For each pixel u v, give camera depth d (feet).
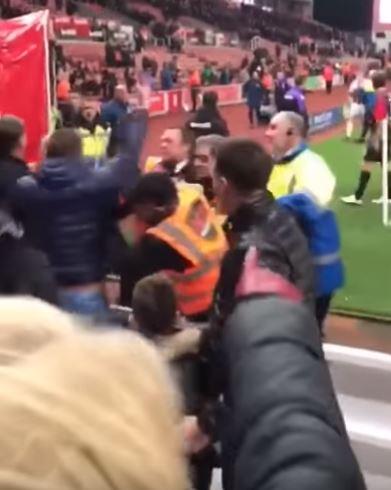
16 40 27.12
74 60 74.13
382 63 128.36
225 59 105.19
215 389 7.10
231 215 8.55
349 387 15.97
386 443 14.30
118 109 31.53
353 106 68.03
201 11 104.99
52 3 78.33
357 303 23.18
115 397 1.98
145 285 9.80
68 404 1.86
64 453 1.79
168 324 9.52
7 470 1.75
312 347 4.24
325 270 14.97
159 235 11.84
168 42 95.81
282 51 117.50
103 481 1.80
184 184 13.61
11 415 1.80
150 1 96.02
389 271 26.73
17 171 11.82
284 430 3.52
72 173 11.43
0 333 2.18
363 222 34.19
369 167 37.24
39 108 27.94
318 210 14.40
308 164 14.52
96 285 11.68
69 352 2.07
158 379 2.15
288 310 4.47
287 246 8.22
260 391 3.81
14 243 9.71
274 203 8.60
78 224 11.41
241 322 4.39
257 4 119.44
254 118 78.48
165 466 1.90
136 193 11.75
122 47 81.71
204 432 7.73
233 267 6.64
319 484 3.25
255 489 3.39
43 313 2.41
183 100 82.23
